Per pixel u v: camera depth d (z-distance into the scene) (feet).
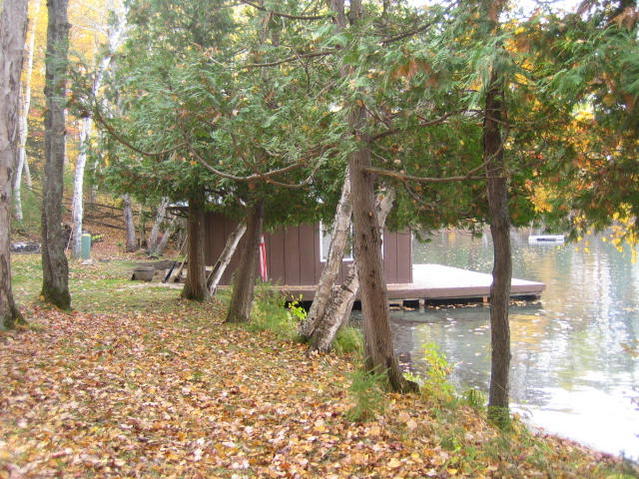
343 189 32.89
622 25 11.34
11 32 25.61
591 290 67.97
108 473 12.76
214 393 20.85
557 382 31.01
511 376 32.40
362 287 23.06
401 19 22.25
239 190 34.45
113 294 45.37
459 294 59.47
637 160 15.10
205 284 44.65
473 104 12.75
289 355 30.01
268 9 20.29
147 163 28.68
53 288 34.78
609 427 23.85
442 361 27.50
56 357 22.70
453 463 14.92
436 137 19.86
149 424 16.56
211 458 14.76
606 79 11.56
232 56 24.68
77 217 70.08
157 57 19.53
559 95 13.23
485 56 12.23
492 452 15.64
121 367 22.53
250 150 18.54
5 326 26.30
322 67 21.89
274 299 41.50
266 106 18.92
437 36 15.38
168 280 60.13
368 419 18.39
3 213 26.35
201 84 16.57
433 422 18.69
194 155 19.36
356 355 32.17
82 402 17.57
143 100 19.19
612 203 16.29
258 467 14.48
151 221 100.68
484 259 115.65
